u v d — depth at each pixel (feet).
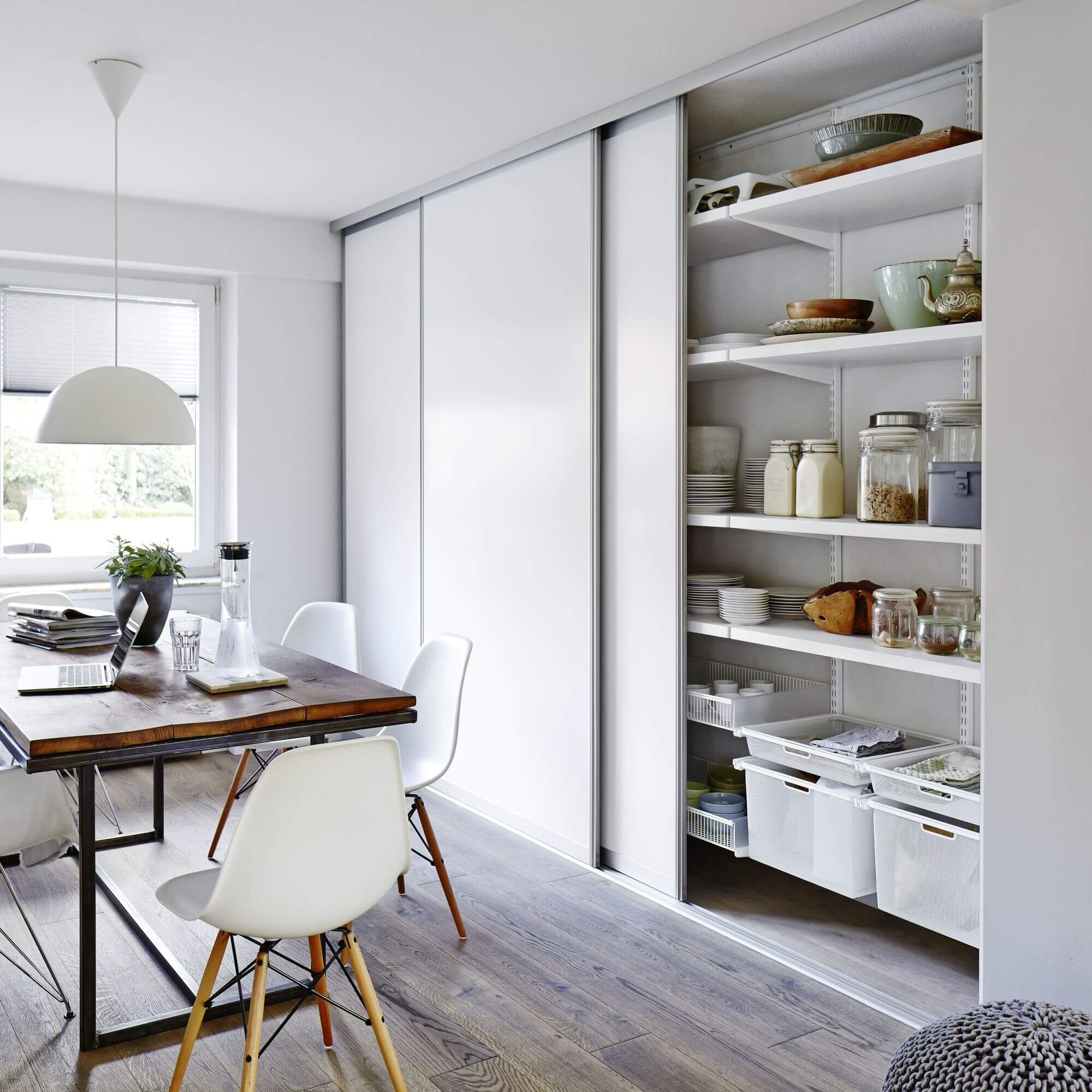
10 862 11.94
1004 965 7.72
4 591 14.70
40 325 15.74
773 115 11.28
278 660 10.61
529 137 12.35
